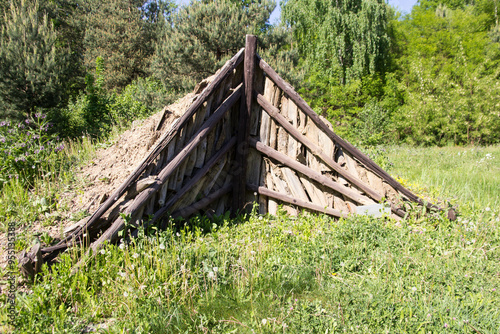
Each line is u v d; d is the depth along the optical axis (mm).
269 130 6113
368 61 27312
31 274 3859
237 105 6102
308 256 4395
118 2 30438
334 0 27531
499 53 24766
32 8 14289
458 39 26484
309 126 6055
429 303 3396
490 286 3750
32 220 4898
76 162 6625
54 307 3334
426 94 22375
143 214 4816
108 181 5746
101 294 3688
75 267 3879
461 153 13531
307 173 5980
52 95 12758
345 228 5125
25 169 6082
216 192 5906
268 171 6238
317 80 25703
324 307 3486
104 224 4535
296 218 5984
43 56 12852
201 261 4117
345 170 5973
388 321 3148
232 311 3445
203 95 5262
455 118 20031
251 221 5590
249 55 5770
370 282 3838
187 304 3508
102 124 13312
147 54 30203
